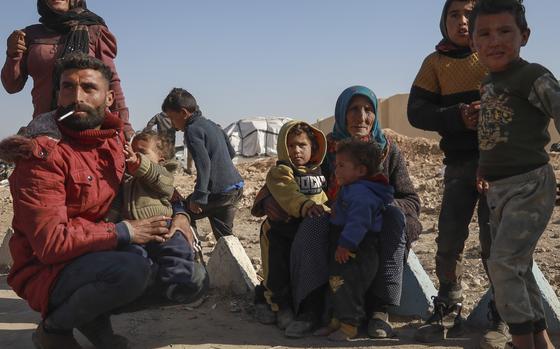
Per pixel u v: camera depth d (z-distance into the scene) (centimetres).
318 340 412
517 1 342
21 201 346
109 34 545
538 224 340
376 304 425
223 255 519
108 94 373
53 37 531
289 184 429
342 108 445
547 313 423
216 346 402
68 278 348
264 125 3388
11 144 344
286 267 442
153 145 423
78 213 363
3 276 604
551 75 331
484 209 410
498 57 339
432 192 1141
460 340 411
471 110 386
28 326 449
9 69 535
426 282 471
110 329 386
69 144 360
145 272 359
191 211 626
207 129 630
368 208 399
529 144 337
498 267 342
